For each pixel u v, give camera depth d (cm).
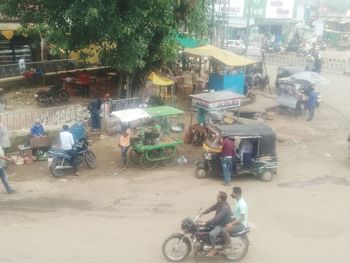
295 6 5712
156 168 1794
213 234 1090
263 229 1310
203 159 1725
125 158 1762
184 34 2525
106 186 1602
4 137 1727
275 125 2444
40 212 1384
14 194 1509
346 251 1198
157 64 2544
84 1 1967
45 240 1202
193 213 1409
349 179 1756
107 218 1359
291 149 2103
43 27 2255
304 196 1577
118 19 2061
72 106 2117
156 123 1900
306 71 2883
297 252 1183
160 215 1391
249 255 1161
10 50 3078
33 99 2573
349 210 1470
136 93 2491
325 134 2356
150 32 2245
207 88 2883
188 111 2566
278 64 4625
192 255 1152
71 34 2225
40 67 2886
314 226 1344
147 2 2059
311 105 2542
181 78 3002
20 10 2272
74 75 2880
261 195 1574
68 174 1684
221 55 2697
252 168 1697
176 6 2281
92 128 2100
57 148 1697
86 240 1210
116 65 2245
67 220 1334
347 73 4172
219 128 1712
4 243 1177
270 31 6088
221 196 1108
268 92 3231
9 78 2755
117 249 1165
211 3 2767
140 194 1546
